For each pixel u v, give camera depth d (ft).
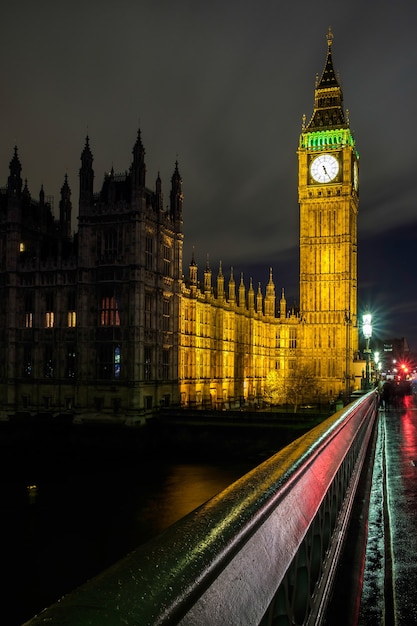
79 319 231.50
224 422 216.74
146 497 156.04
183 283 278.05
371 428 58.70
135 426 218.38
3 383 248.52
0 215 256.32
